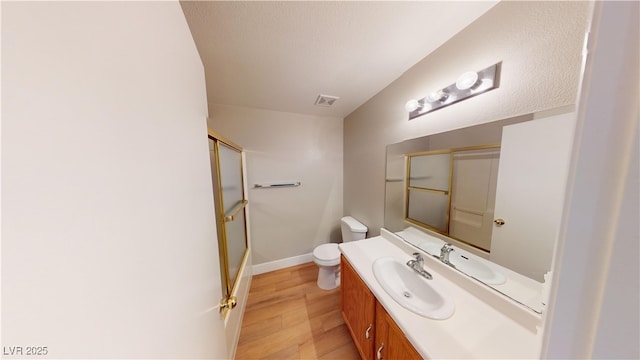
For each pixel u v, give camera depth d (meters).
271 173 2.12
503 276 0.83
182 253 0.46
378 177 1.69
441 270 1.07
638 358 0.16
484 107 0.88
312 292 1.88
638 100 0.15
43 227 0.19
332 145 2.34
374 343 0.98
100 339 0.24
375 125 1.70
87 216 0.23
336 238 2.48
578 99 0.19
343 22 0.89
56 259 0.20
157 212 0.37
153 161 0.36
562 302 0.21
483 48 0.86
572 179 0.20
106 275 0.26
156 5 0.38
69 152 0.21
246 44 1.03
